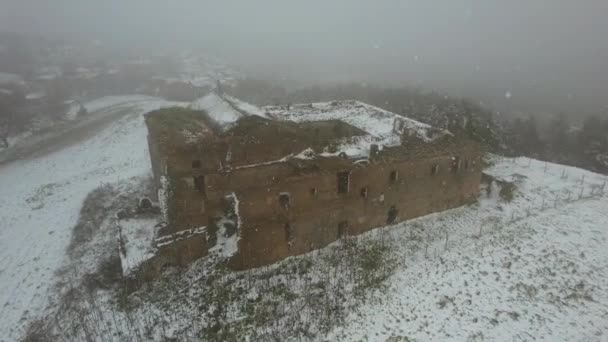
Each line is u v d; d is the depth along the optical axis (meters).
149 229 23.23
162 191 21.98
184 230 21.45
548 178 35.28
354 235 24.91
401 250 23.59
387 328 17.55
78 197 33.84
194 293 19.48
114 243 24.78
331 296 19.42
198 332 17.38
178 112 28.30
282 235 21.98
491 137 43.34
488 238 25.11
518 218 27.98
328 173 22.31
